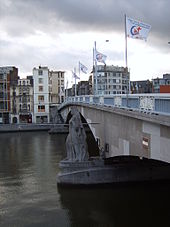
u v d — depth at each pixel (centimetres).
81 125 3300
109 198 2773
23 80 10512
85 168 3128
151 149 1867
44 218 2380
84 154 3206
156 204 2617
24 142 6669
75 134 3225
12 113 10038
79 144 3206
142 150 2023
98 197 2802
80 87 13638
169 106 1520
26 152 5294
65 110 7575
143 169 3162
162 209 2498
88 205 2630
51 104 11256
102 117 3108
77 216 2383
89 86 12494
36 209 2553
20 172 3772
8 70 10238
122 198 2762
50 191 2998
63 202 2698
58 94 11719
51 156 4847
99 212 2475
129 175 3127
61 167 3177
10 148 5812
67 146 3259
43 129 9006
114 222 2283
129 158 3141
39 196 2862
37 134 8269
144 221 2308
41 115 10419
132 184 3116
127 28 2423
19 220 2345
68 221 2298
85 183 3077
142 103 1902
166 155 1664
